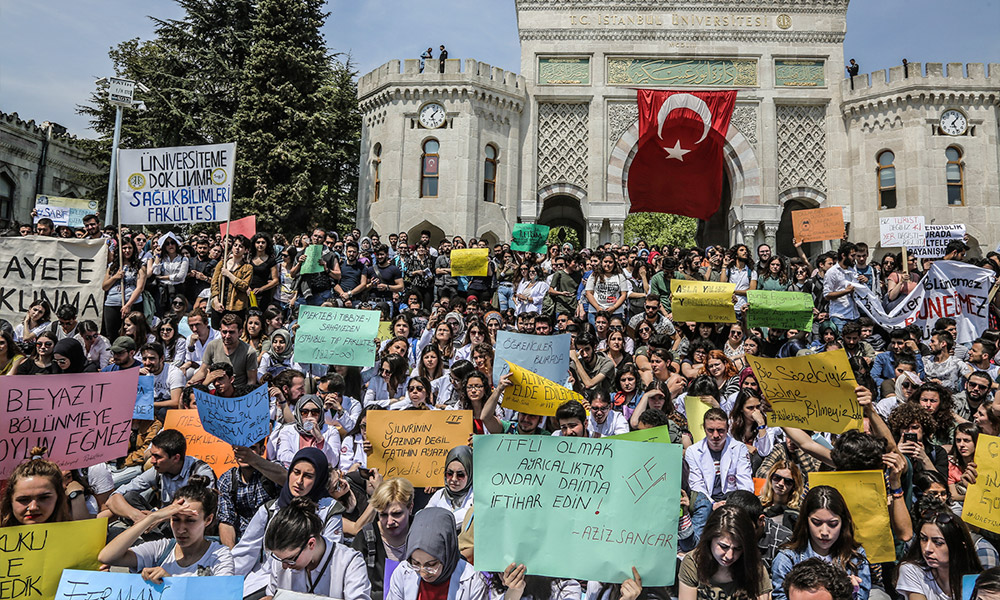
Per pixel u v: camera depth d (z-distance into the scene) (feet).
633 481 14.70
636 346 40.98
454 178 89.66
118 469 25.72
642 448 14.82
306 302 46.42
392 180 90.63
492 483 14.88
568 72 96.68
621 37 96.12
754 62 95.35
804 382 21.20
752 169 93.40
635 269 50.83
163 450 20.39
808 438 20.94
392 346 32.96
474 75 90.58
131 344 29.48
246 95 101.86
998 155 87.51
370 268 49.73
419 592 15.14
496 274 55.88
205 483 16.92
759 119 94.38
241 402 20.88
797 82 95.30
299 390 26.25
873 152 90.79
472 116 90.48
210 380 26.00
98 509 20.26
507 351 29.30
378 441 21.65
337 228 106.63
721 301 39.47
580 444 14.96
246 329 36.81
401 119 91.40
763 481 22.57
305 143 100.94
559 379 28.96
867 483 17.08
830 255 46.78
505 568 14.48
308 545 15.01
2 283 29.58
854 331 36.17
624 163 94.89
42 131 126.00
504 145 93.91
